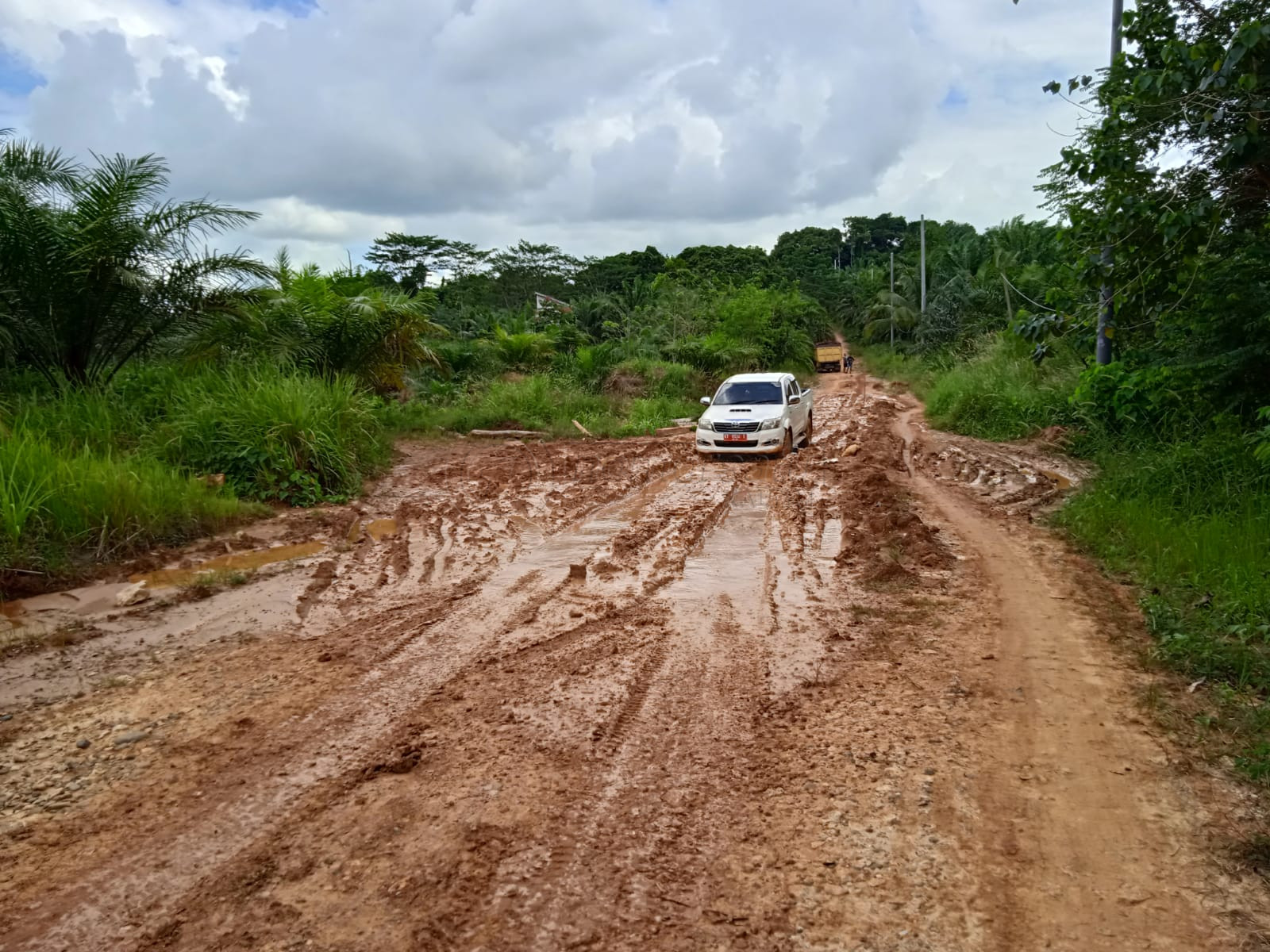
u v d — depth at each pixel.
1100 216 8.42
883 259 93.69
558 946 2.85
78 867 3.31
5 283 11.38
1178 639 5.38
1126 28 8.88
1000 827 3.54
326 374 15.45
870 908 3.05
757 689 4.97
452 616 6.43
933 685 5.00
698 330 42.41
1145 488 9.40
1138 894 3.11
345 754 4.24
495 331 28.41
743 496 11.45
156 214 12.05
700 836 3.50
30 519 7.60
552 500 11.12
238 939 2.89
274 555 8.32
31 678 5.27
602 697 4.89
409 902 3.08
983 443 16.03
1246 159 7.37
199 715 4.71
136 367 13.12
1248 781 3.86
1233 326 10.48
